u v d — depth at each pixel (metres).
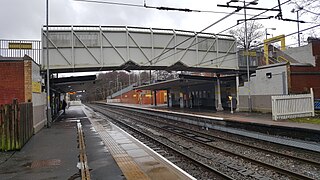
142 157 9.33
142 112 39.97
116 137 14.24
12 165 8.41
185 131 19.52
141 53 27.91
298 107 20.19
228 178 7.84
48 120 19.45
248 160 10.18
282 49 32.25
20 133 11.09
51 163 8.59
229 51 31.73
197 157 11.04
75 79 28.72
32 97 16.20
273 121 17.58
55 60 25.33
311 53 26.56
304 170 8.89
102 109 55.75
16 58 18.27
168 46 28.70
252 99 28.72
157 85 44.62
